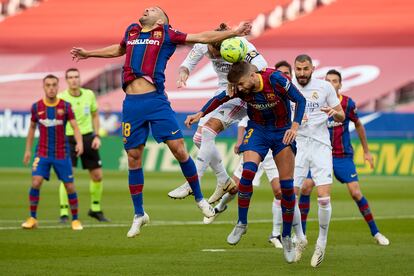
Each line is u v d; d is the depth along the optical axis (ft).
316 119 87.97
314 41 292.20
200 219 121.19
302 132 88.33
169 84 283.18
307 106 88.12
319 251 78.28
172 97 278.67
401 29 288.51
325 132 88.17
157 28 75.66
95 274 71.97
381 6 296.10
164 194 163.84
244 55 75.15
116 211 133.69
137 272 73.10
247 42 82.48
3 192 166.30
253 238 99.66
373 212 132.98
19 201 148.87
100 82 292.40
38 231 104.83
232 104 86.43
